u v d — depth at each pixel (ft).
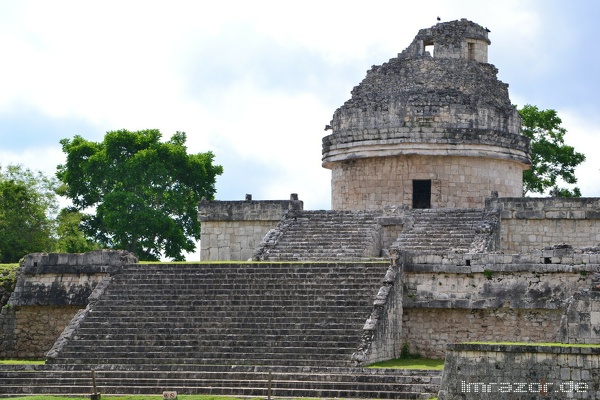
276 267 183.42
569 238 204.95
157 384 158.10
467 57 230.68
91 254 192.13
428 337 176.96
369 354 161.17
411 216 207.92
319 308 172.04
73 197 293.23
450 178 221.46
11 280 197.47
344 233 206.80
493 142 222.28
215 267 186.09
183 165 287.69
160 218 276.62
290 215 215.92
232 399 148.77
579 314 155.84
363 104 227.40
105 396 154.81
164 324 174.40
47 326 193.77
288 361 161.89
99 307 180.45
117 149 287.69
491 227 199.11
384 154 222.07
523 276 173.27
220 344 168.35
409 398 147.02
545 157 294.87
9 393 159.63
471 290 175.11
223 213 224.12
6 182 279.90
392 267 175.94
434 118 220.84
